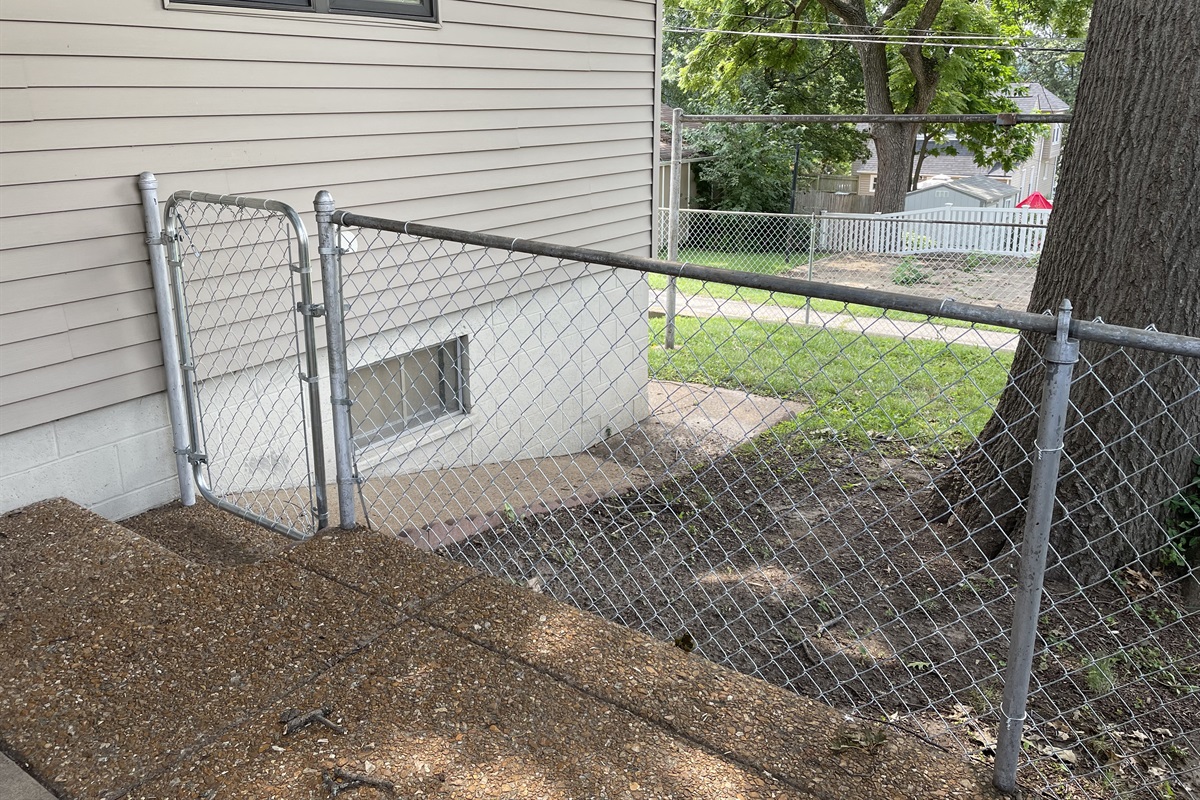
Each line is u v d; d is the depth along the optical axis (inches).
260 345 178.5
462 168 220.5
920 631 148.4
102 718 89.0
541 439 275.7
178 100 152.6
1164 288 154.3
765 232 903.7
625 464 266.2
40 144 134.3
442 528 189.2
